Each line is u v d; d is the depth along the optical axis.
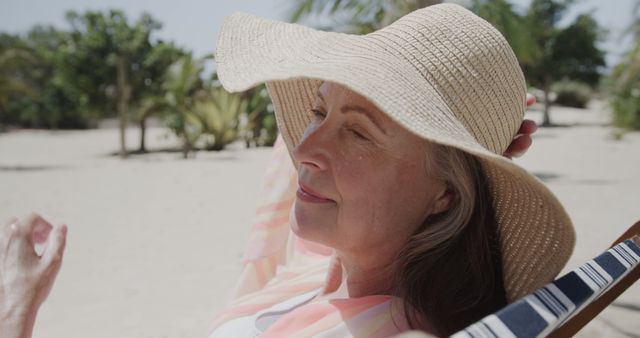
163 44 26.16
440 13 1.04
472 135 1.00
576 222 7.20
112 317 4.35
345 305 1.06
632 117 24.11
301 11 8.56
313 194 1.06
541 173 12.95
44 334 4.04
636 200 8.92
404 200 1.03
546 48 36.81
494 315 0.70
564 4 37.22
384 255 1.07
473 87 1.00
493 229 1.08
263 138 24.88
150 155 22.62
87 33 25.81
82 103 26.84
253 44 1.29
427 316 1.01
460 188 1.01
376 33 1.08
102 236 7.51
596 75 39.59
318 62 1.04
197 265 5.89
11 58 20.28
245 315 1.43
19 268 1.06
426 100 0.93
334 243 1.07
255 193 11.16
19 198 11.23
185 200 10.47
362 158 1.02
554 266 1.02
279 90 1.45
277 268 1.73
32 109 39.84
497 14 11.16
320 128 1.03
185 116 22.12
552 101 50.00
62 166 18.00
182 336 3.89
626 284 1.01
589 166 14.32
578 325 0.94
